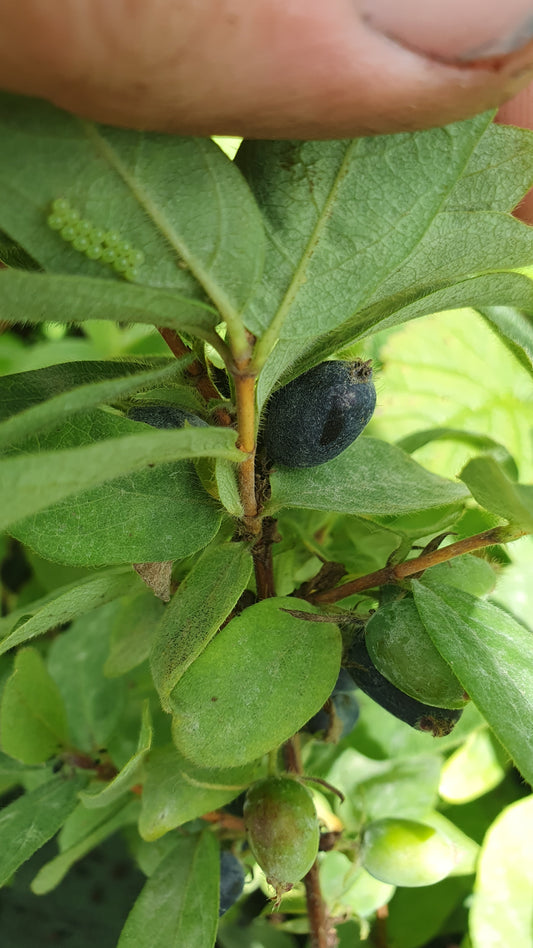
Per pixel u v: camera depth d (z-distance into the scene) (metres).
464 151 0.05
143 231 0.05
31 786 0.10
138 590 0.07
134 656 0.09
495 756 0.11
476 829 0.12
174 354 0.06
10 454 0.06
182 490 0.06
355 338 0.06
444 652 0.06
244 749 0.06
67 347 0.14
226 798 0.07
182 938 0.07
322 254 0.05
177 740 0.06
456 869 0.11
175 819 0.07
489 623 0.06
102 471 0.05
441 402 0.13
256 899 0.12
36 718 0.09
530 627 0.10
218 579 0.06
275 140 0.05
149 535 0.06
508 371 0.13
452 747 0.11
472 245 0.06
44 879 0.09
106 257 0.05
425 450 0.12
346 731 0.09
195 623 0.06
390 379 0.13
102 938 0.14
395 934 0.11
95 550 0.06
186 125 0.05
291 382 0.06
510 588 0.10
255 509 0.06
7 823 0.08
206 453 0.05
